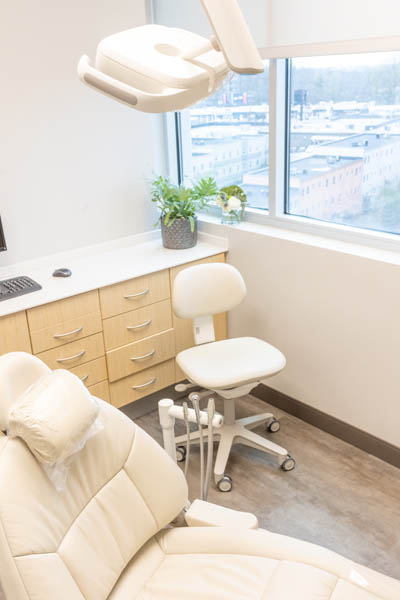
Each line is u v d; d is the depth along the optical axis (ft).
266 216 9.70
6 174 8.77
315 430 9.37
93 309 8.58
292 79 8.73
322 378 9.11
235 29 2.11
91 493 4.62
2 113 8.50
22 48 8.46
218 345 8.73
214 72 2.30
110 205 10.10
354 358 8.52
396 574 6.64
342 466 8.51
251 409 10.02
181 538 5.08
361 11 7.16
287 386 9.75
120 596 4.60
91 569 4.36
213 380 7.72
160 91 2.31
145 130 10.21
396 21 6.88
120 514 4.76
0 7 8.12
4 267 9.08
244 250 9.69
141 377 9.55
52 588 3.94
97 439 4.74
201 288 8.59
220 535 4.99
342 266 8.20
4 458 4.07
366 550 7.00
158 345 9.56
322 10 7.55
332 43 7.52
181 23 9.68
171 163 10.91
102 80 2.38
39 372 4.67
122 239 10.39
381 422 8.47
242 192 9.83
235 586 4.56
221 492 8.07
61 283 8.62
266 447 8.45
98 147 9.67
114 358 9.04
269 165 9.29
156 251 10.07
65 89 9.04
